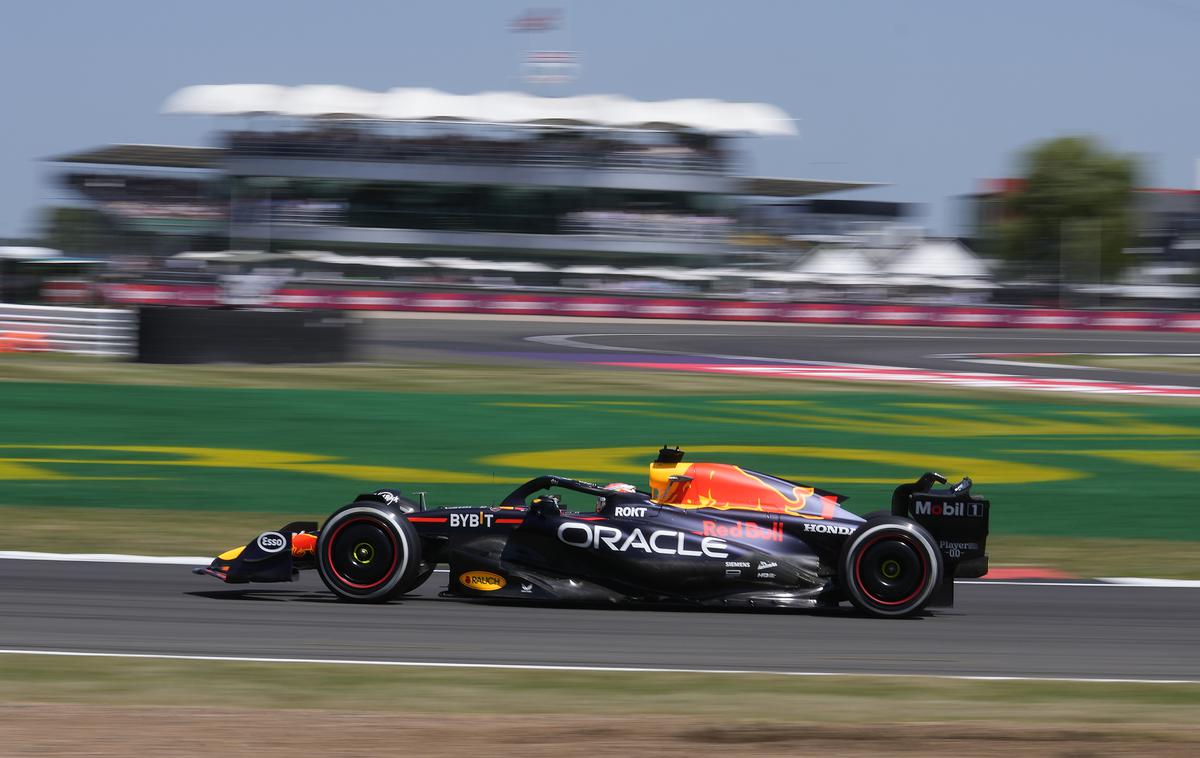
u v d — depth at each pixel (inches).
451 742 709.9
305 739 713.6
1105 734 757.3
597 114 7495.1
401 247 7362.2
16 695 840.9
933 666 987.3
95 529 1482.5
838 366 3828.7
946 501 1147.3
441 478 1892.2
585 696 869.8
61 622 1064.8
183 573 1275.8
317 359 3289.9
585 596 1127.6
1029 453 2223.2
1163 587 1307.8
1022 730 762.8
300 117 7357.3
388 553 1135.6
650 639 1045.8
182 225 7396.7
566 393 2883.9
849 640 1061.1
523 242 7347.4
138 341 3208.7
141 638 1016.2
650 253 7401.6
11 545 1380.4
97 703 826.8
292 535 1155.3
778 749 708.7
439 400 2691.9
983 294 7716.5
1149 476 2016.5
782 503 1165.1
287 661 949.2
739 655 1002.7
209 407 2513.5
